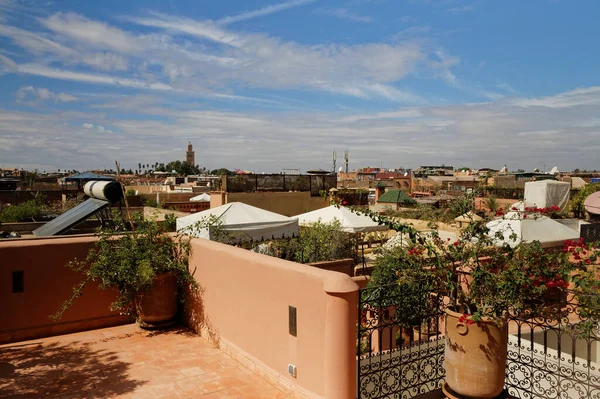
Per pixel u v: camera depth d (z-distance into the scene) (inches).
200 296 258.7
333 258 461.4
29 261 251.0
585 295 180.5
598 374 236.5
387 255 325.4
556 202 881.5
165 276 267.0
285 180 965.8
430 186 2052.2
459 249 194.4
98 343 249.0
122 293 265.6
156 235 278.7
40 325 255.8
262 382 201.8
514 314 191.2
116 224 305.9
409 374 255.3
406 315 209.9
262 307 205.5
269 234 443.8
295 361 185.5
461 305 201.2
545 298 198.7
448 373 188.2
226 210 455.5
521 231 414.3
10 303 246.8
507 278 181.8
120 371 213.2
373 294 233.6
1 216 739.4
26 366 218.2
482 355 178.1
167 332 266.7
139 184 2046.0
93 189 342.6
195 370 214.4
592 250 200.5
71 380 203.8
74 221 316.2
